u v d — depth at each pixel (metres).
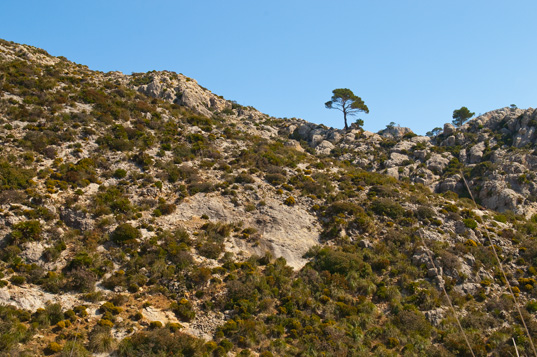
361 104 90.88
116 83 68.38
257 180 44.12
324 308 30.23
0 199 32.19
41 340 23.27
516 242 39.19
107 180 39.53
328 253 35.31
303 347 26.44
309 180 45.41
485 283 34.09
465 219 41.00
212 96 84.75
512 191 59.00
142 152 43.88
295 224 38.72
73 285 28.05
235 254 34.44
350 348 26.78
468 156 74.69
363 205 42.53
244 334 26.72
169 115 56.84
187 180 42.22
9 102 46.19
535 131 73.88
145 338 24.56
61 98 49.62
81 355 22.58
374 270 34.81
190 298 29.30
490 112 86.88
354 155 76.44
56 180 36.81
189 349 24.34
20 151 39.09
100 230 32.94
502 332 29.77
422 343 28.08
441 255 35.38
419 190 50.03
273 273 32.75
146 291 29.17
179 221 36.62
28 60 59.69
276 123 92.31
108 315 26.06
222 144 52.09
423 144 79.44
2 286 25.98
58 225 32.41
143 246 32.44
